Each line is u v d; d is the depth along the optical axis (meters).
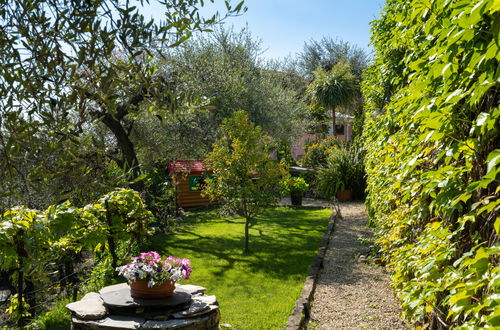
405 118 3.79
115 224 5.71
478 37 1.95
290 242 8.52
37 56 1.96
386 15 5.95
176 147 10.98
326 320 4.71
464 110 2.32
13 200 2.46
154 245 8.38
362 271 6.60
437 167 3.06
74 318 3.47
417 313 3.10
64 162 2.05
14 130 1.96
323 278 6.30
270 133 13.60
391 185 4.60
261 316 4.73
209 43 12.12
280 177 8.71
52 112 2.03
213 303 3.79
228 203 7.99
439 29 2.36
